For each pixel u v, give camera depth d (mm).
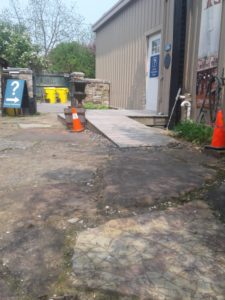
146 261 2221
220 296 1907
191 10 7812
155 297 1889
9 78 11633
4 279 2070
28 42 23000
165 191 3504
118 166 4512
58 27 30359
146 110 10547
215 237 2572
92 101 14789
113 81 14266
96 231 2639
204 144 6074
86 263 2191
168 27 8734
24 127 8570
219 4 6754
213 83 6984
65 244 2451
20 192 3520
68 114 8164
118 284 1989
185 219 2887
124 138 6402
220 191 3557
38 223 2795
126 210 3059
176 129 7402
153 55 10492
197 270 2137
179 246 2424
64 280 2035
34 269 2156
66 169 4402
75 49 27469
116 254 2301
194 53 7746
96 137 6930
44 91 21062
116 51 13750
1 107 11352
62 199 3311
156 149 5758
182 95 8055
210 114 7066
